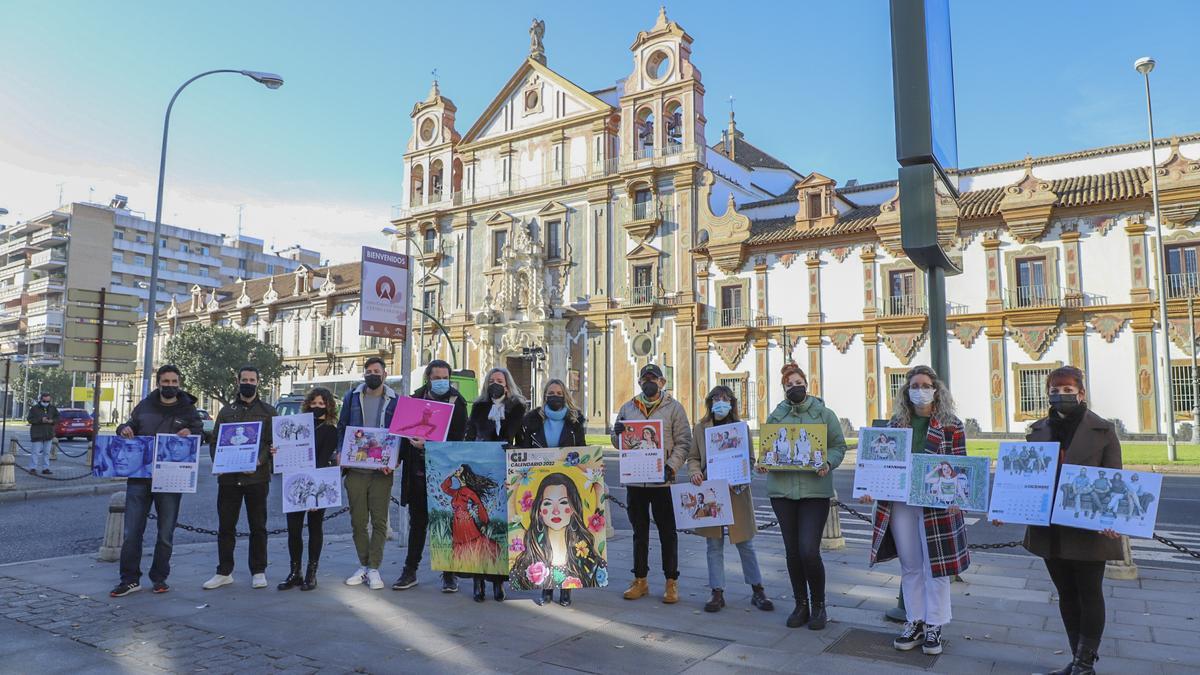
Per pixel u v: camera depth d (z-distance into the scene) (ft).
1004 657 17.20
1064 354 97.60
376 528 24.71
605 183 135.44
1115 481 14.76
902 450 17.94
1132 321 94.12
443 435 24.17
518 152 148.15
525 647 18.11
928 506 17.03
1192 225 91.97
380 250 50.67
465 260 152.76
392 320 51.19
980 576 26.43
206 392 177.47
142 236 316.81
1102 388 95.20
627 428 22.48
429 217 157.07
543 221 143.54
